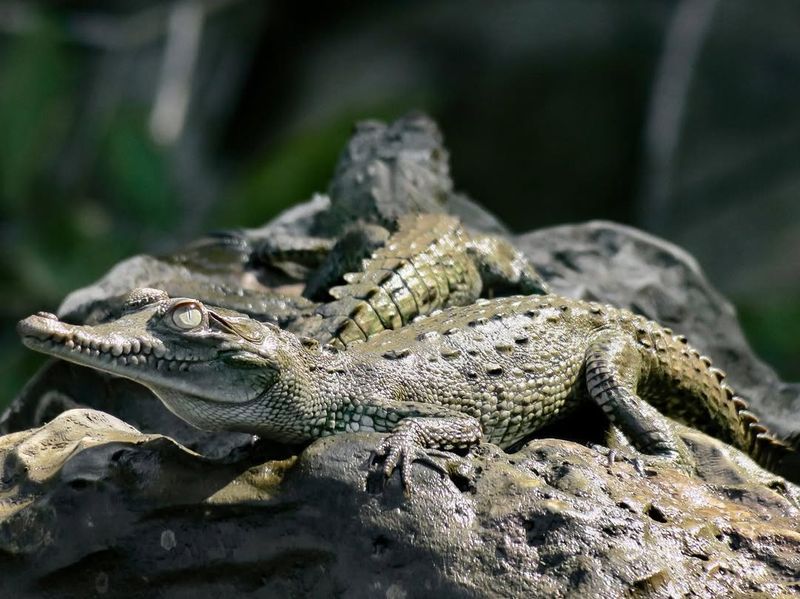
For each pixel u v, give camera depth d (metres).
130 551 7.06
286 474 7.14
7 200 22.84
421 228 11.33
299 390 7.46
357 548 6.83
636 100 27.53
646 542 6.96
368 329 9.41
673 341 9.73
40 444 7.84
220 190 27.91
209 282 11.29
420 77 28.72
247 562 6.96
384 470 6.99
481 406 8.33
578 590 6.62
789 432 11.10
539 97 28.05
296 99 29.12
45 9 25.38
